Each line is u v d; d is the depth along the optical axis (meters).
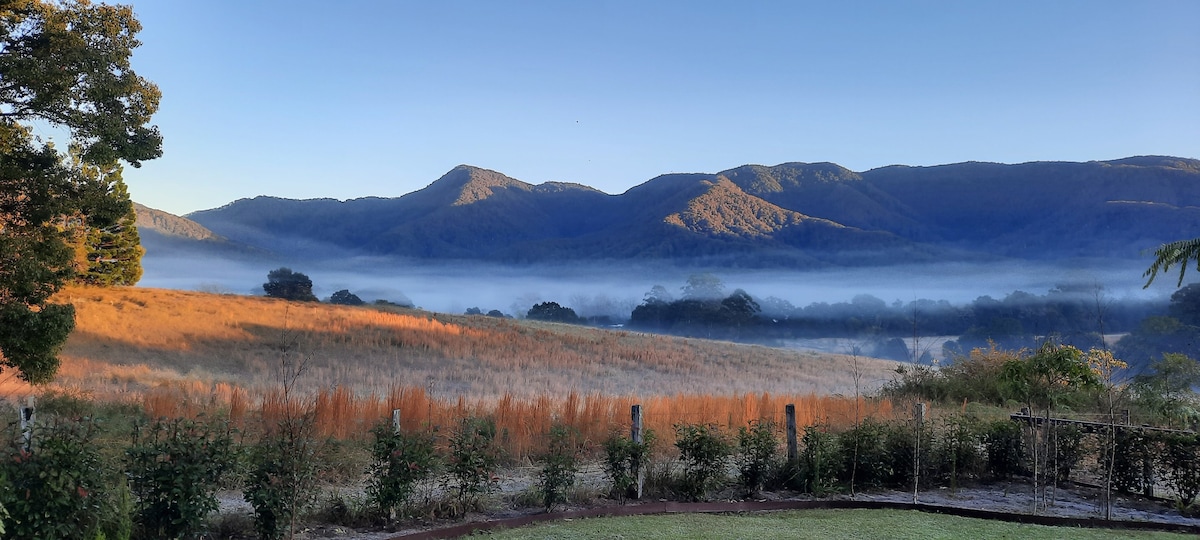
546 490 10.12
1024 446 13.51
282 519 8.11
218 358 36.75
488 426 13.01
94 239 55.66
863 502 11.03
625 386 39.06
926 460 12.73
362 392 29.55
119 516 6.94
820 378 47.91
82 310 41.31
